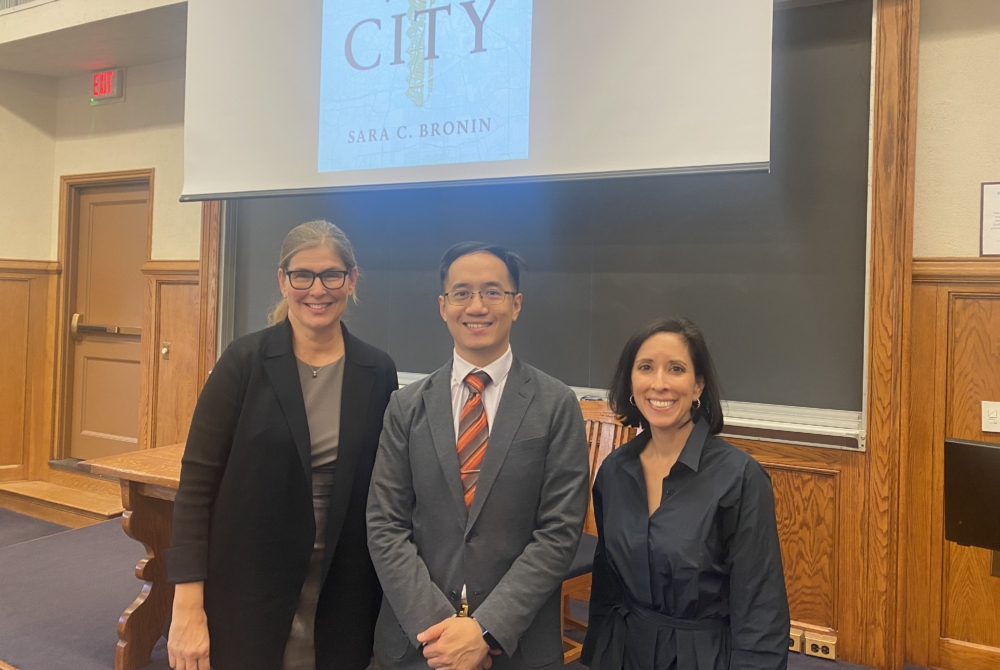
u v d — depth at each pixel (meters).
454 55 2.57
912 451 2.17
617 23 2.27
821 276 2.22
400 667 1.29
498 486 1.27
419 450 1.32
